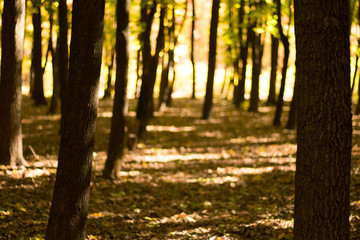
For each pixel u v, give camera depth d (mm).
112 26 23234
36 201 7074
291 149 12625
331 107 3361
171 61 22953
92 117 4426
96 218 6863
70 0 19266
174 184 9547
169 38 17594
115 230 6426
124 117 9273
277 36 16500
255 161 11562
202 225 6809
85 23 4277
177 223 6980
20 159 8617
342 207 3438
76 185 4398
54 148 11617
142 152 12742
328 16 3309
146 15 14055
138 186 9148
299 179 3578
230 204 8109
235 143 14695
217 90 42562
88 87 4352
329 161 3393
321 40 3334
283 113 22469
